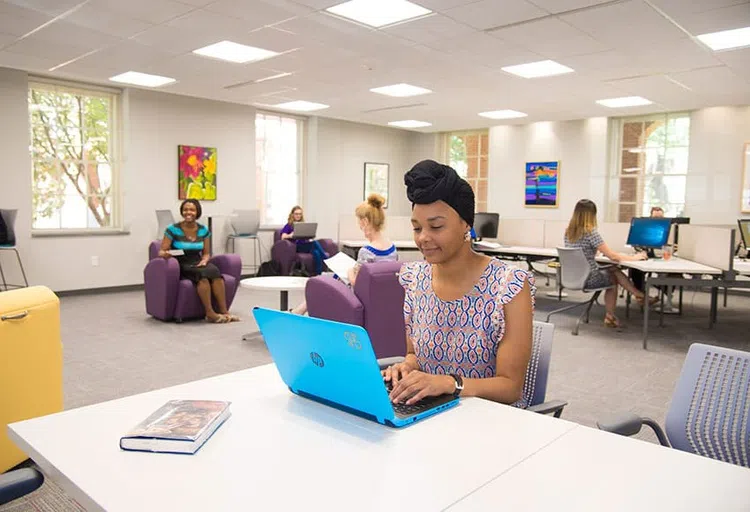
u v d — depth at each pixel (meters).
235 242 8.41
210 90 7.09
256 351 4.29
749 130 7.56
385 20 4.33
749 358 1.41
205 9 4.08
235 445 1.02
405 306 1.54
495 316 1.35
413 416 1.13
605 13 4.05
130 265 7.36
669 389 3.54
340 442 1.04
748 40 4.70
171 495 0.84
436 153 10.82
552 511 0.81
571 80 6.20
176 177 7.71
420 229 1.34
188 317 5.33
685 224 6.02
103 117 7.20
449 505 0.82
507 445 1.03
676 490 0.87
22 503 2.08
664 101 7.34
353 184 10.00
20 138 6.32
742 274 4.50
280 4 3.98
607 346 4.61
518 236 7.16
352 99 7.57
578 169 9.02
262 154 8.95
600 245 5.04
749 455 1.38
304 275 7.92
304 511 0.80
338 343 1.07
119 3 3.96
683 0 3.77
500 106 7.88
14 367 2.08
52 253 6.69
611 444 1.04
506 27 4.43
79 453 0.99
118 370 3.76
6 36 4.82
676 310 6.27
